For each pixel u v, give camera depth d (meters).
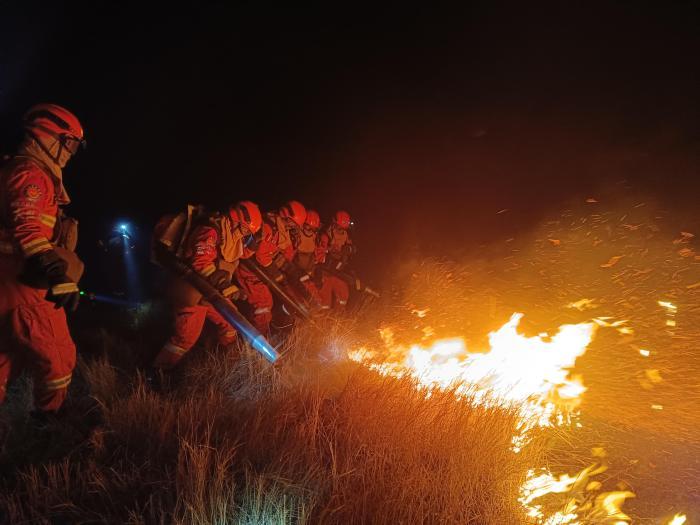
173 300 4.91
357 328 6.92
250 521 2.71
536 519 2.98
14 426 3.80
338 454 3.41
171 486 3.08
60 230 3.71
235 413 3.93
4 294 3.48
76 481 3.12
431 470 3.34
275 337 5.95
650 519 3.06
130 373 5.02
